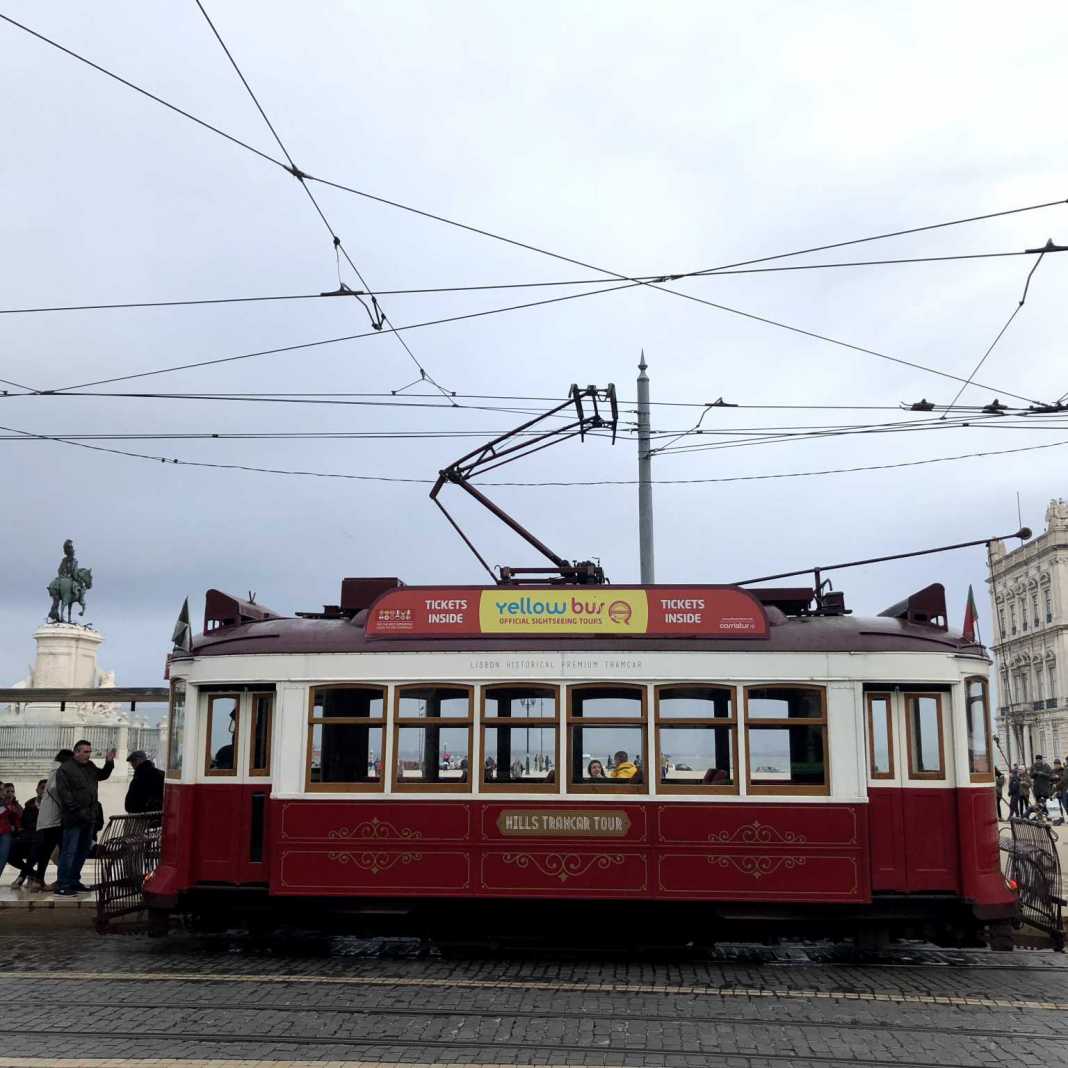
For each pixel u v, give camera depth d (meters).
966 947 11.41
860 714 10.87
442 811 10.98
